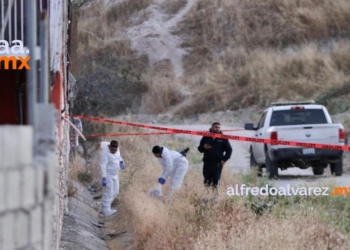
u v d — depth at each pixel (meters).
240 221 23.38
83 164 48.81
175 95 102.81
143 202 29.50
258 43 113.31
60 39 23.33
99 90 61.06
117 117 65.00
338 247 22.34
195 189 31.94
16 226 9.42
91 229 31.53
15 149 9.45
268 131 44.38
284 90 95.62
